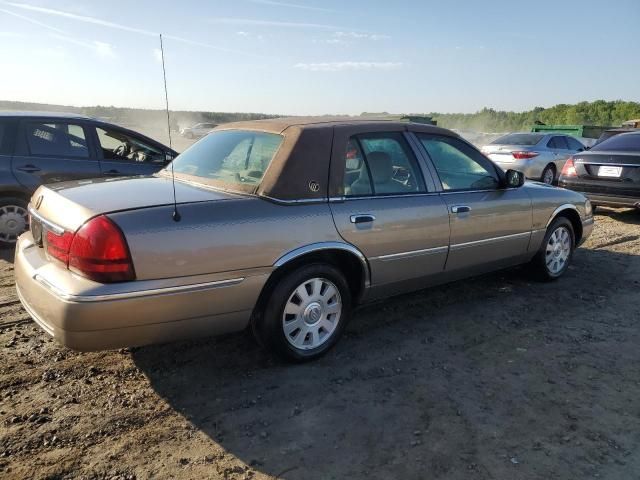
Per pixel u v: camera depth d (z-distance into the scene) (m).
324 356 3.71
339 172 3.58
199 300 2.99
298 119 3.93
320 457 2.64
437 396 3.23
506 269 5.10
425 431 2.87
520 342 4.02
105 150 6.54
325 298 3.60
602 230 8.17
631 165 8.12
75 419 2.89
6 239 6.09
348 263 3.77
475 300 4.90
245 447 2.71
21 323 4.11
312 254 3.46
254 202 3.23
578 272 5.86
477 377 3.48
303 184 3.40
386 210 3.76
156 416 2.95
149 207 2.93
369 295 3.90
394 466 2.59
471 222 4.36
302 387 3.30
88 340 2.77
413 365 3.62
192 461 2.59
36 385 3.22
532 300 4.93
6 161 5.94
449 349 3.88
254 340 3.90
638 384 3.44
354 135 3.75
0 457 2.56
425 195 4.09
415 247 3.98
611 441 2.82
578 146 13.80
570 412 3.09
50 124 6.24
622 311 4.71
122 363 3.53
